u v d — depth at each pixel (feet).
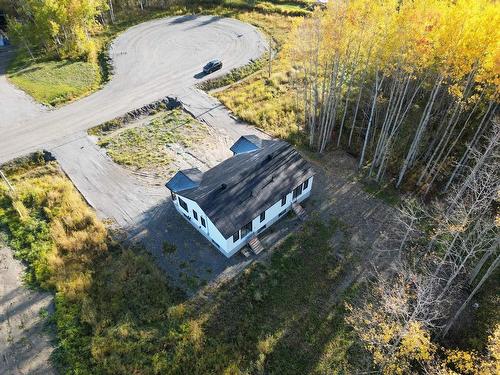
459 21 100.17
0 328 88.69
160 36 219.00
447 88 132.67
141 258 103.50
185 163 136.46
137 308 93.09
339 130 151.64
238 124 156.66
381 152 125.80
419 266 104.01
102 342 85.10
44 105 162.91
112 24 234.17
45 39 195.93
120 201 122.01
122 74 185.68
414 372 81.25
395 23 110.83
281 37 219.20
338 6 114.83
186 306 94.17
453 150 139.54
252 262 104.37
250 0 253.65
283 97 171.42
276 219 115.24
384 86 161.89
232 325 91.20
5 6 230.68
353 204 122.01
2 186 124.26
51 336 87.35
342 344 88.58
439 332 89.35
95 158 138.00
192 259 105.09
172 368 82.33
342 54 127.85
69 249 106.11
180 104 166.81
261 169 112.98
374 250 108.58
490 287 100.58
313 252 107.55
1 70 189.98
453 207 112.88
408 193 126.41
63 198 120.67
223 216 101.04
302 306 95.50
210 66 185.57
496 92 106.63
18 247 107.14
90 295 95.66
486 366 69.10
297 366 84.99
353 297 97.25
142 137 148.36
